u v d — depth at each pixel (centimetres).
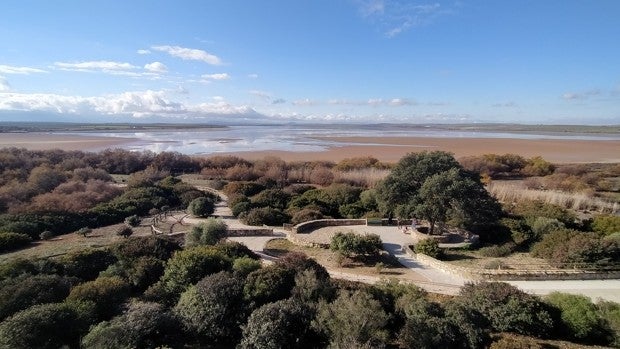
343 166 7006
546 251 2717
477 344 1573
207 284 1748
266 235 3347
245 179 6388
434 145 12000
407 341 1547
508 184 5756
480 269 2447
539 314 1709
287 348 1514
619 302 2014
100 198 4691
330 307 1619
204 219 3975
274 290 1836
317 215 3759
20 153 6806
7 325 1420
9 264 2119
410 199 3334
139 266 2188
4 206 4172
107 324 1510
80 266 2264
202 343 1606
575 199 4606
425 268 2589
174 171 7256
